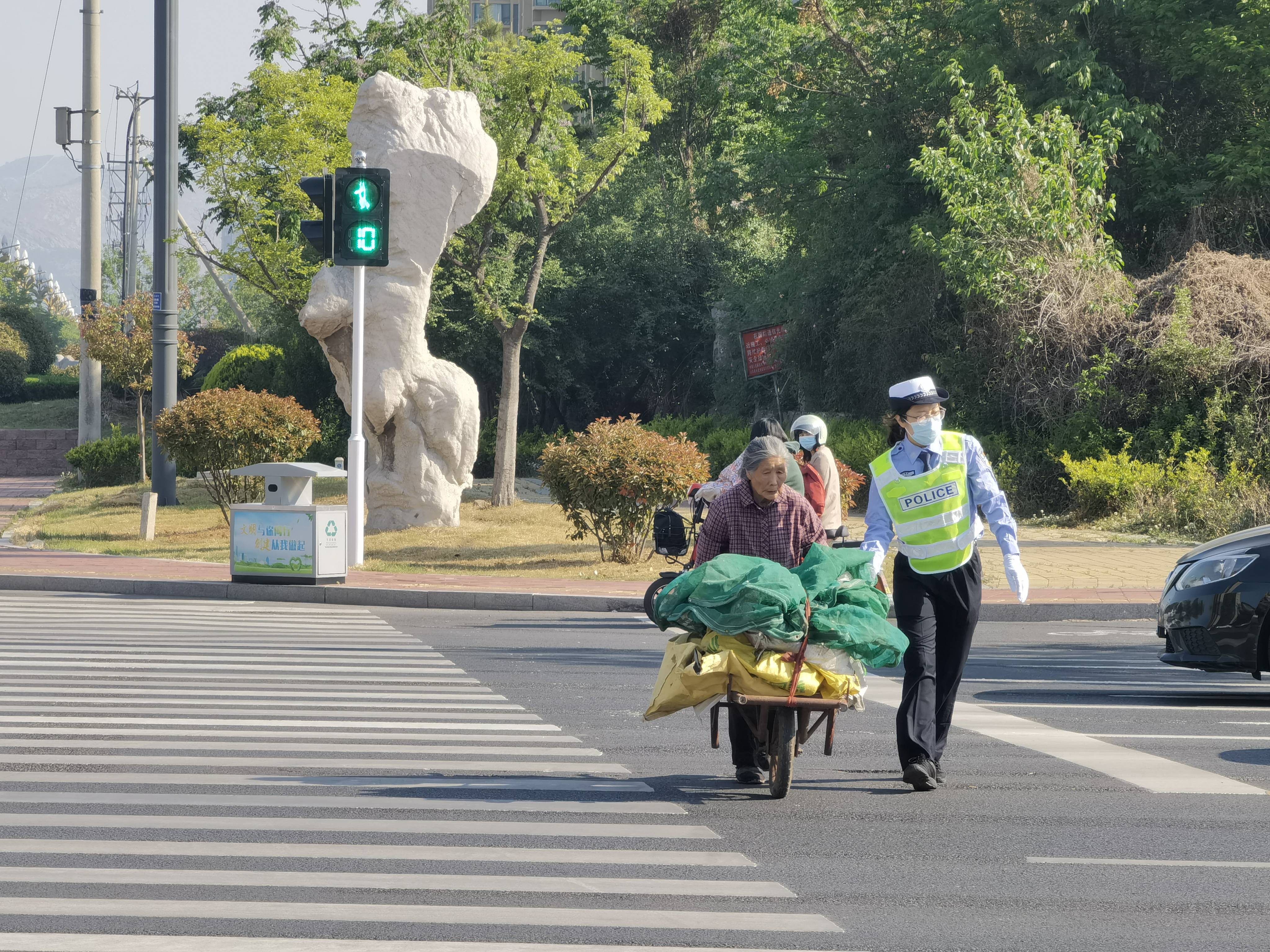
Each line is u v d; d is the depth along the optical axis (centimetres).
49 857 1216
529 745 1750
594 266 8894
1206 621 2212
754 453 1520
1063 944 1022
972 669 2528
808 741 1762
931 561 1531
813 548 1527
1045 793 1521
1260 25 5869
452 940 1007
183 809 1390
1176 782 1577
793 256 7531
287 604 3503
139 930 1021
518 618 3244
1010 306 5572
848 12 7481
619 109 6006
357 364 3988
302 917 1058
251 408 4850
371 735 1797
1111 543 4622
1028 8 6438
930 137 6769
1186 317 5266
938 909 1105
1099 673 2497
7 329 11694
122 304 6938
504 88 5519
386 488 4778
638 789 1519
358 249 3781
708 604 1455
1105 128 5853
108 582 3728
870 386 6712
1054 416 5594
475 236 5916
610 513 4056
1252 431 5128
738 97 8881
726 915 1080
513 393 5628
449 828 1337
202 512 5453
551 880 1168
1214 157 5966
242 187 5966
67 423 10238
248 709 1973
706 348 9375
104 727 1823
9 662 2411
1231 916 1092
